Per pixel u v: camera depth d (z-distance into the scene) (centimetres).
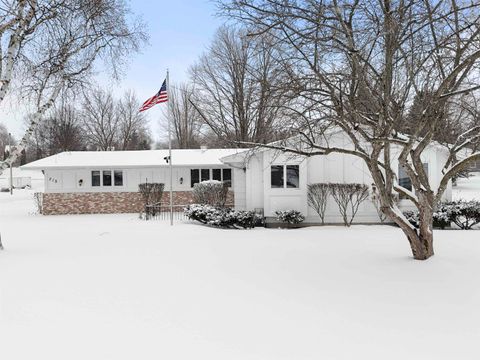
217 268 842
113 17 1192
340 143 1731
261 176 1803
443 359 422
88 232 1489
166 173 2570
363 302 609
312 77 789
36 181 6144
